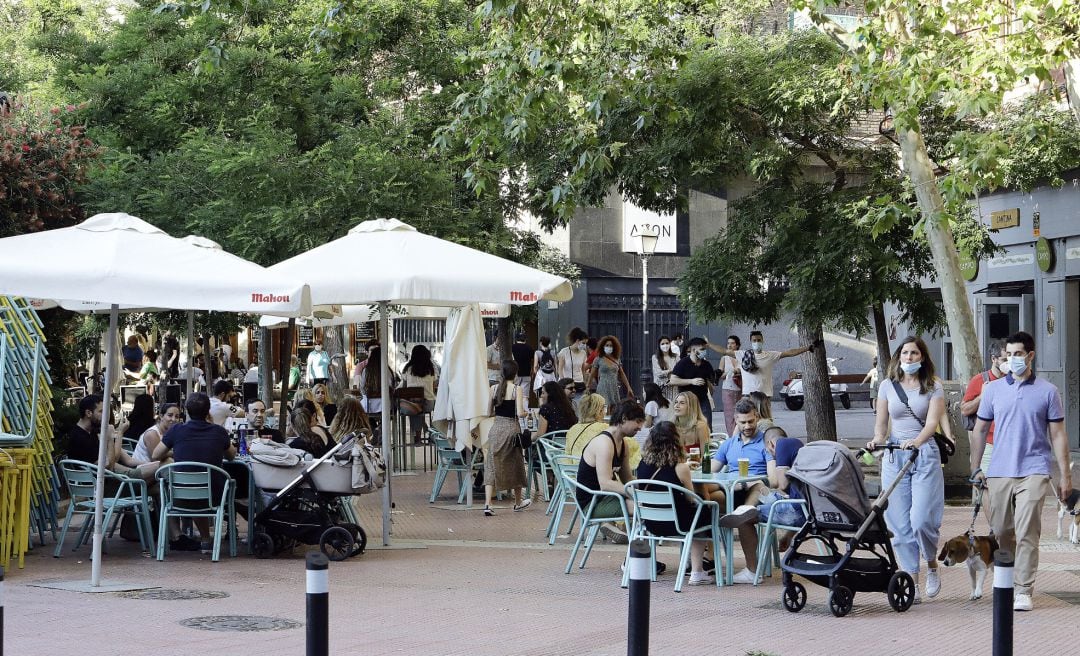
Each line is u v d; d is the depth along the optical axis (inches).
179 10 644.7
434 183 813.2
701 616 377.1
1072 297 946.7
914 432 400.2
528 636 343.6
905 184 719.1
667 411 754.8
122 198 817.5
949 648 331.3
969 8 609.9
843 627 360.8
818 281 798.5
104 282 411.2
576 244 1546.5
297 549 531.5
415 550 533.0
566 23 628.1
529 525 619.8
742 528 453.1
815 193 834.8
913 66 567.2
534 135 673.6
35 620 357.7
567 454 567.5
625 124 788.0
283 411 663.8
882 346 861.2
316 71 952.9
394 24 1003.3
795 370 1632.6
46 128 809.5
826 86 753.6
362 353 1121.4
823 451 388.2
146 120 952.3
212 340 1668.3
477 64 645.9
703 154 789.9
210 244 565.6
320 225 770.2
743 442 491.5
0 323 514.3
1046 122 755.4
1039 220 964.0
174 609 379.9
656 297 1567.4
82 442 521.0
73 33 1114.7
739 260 858.8
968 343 658.2
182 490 493.7
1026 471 385.4
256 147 794.2
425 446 877.8
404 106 983.6
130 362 1327.5
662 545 536.1
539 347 1531.7
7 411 497.7
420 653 319.3
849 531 386.3
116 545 539.5
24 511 473.7
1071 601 403.9
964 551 399.9
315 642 231.6
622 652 321.4
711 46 804.0
